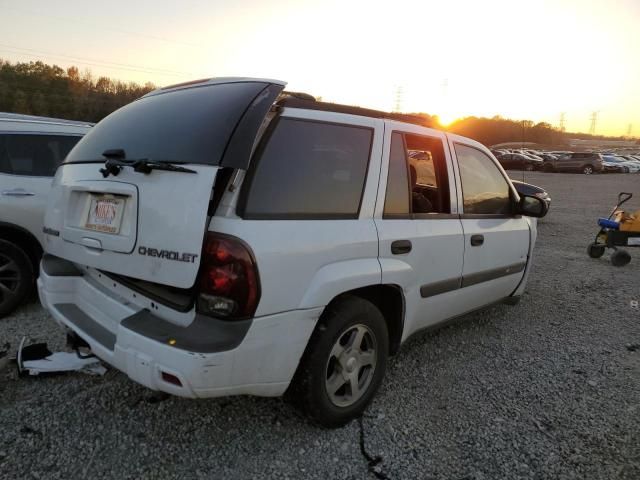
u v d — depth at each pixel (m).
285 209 2.48
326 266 2.60
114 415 2.88
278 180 2.47
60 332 3.98
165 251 2.26
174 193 2.25
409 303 3.22
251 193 2.35
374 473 2.55
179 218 2.22
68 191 2.80
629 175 38.47
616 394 3.51
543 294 6.03
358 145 2.92
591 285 6.58
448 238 3.51
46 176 4.58
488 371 3.79
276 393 2.51
